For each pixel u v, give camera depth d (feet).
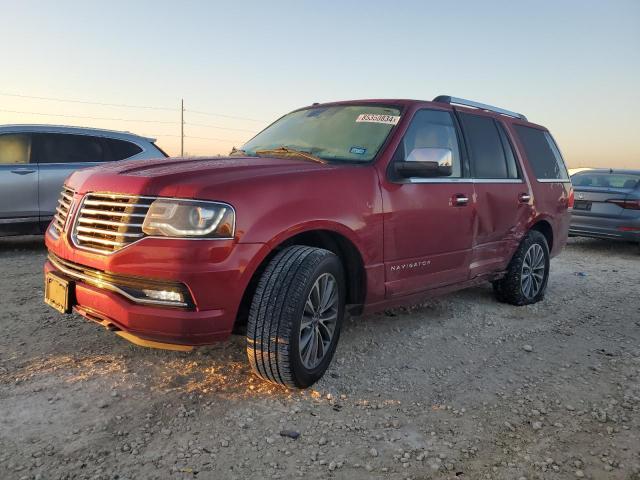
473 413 10.64
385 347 13.92
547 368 13.08
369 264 12.28
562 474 8.69
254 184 10.24
